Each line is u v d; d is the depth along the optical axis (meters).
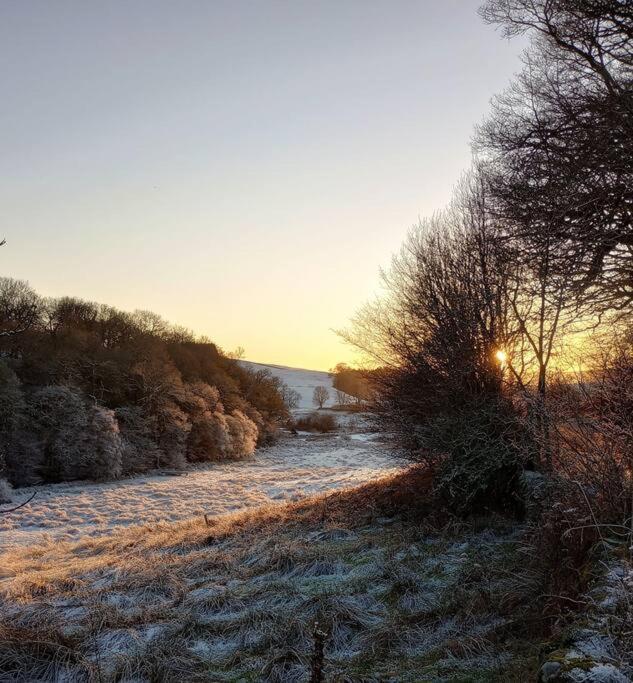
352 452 52.41
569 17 7.75
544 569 5.64
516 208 8.98
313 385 125.12
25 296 40.78
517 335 10.65
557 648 3.64
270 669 5.35
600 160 7.24
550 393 6.68
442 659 5.07
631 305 8.30
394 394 13.09
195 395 52.94
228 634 6.48
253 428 54.59
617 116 6.94
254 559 9.80
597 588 4.08
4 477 29.98
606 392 5.34
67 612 8.02
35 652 6.04
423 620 6.02
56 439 35.00
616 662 3.11
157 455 41.97
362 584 7.39
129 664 5.81
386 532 10.28
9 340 37.84
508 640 5.06
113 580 9.67
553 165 8.07
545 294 8.84
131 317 64.94
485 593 6.07
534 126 8.39
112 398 43.53
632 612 3.37
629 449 5.09
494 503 10.22
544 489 7.25
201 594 8.01
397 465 14.98
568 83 8.16
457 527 9.67
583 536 5.00
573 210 7.64
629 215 7.44
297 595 7.36
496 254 10.17
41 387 38.09
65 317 53.16
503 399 10.16
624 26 7.28
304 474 35.34
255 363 146.88
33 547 15.77
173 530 15.44
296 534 11.29
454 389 11.16
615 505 4.93
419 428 11.73
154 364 47.44
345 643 5.84
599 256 7.96
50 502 26.67
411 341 12.87
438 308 12.06
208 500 25.88
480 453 9.95
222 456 49.75
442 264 12.90
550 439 5.80
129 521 21.36
